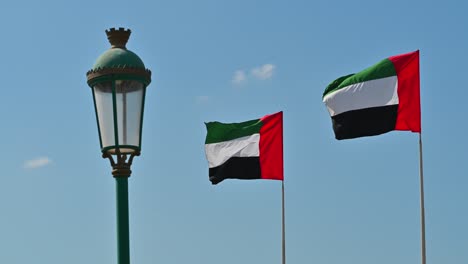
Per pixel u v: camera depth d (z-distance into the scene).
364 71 31.50
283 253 37.94
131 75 15.43
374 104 31.27
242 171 37.97
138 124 15.60
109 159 15.67
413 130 30.92
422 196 29.56
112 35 16.02
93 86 15.66
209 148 38.12
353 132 31.44
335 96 31.67
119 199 15.55
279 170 38.00
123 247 15.48
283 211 38.03
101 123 15.63
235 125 38.16
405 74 31.14
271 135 38.06
